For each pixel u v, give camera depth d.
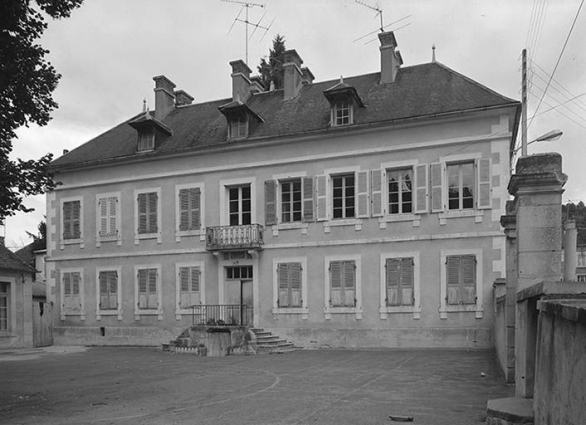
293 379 11.09
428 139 18.19
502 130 17.31
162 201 22.09
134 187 22.69
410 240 18.16
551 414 4.52
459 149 17.78
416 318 17.86
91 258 23.20
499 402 6.39
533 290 5.76
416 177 18.23
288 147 20.14
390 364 13.38
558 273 7.05
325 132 19.31
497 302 13.38
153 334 21.69
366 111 19.69
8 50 8.85
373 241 18.62
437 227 17.88
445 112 17.69
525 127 13.27
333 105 19.61
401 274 18.19
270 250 20.09
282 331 19.58
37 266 35.84
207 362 15.12
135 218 22.50
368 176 18.91
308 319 19.30
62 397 9.59
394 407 7.90
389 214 18.59
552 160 7.15
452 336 17.36
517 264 7.34
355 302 18.70
